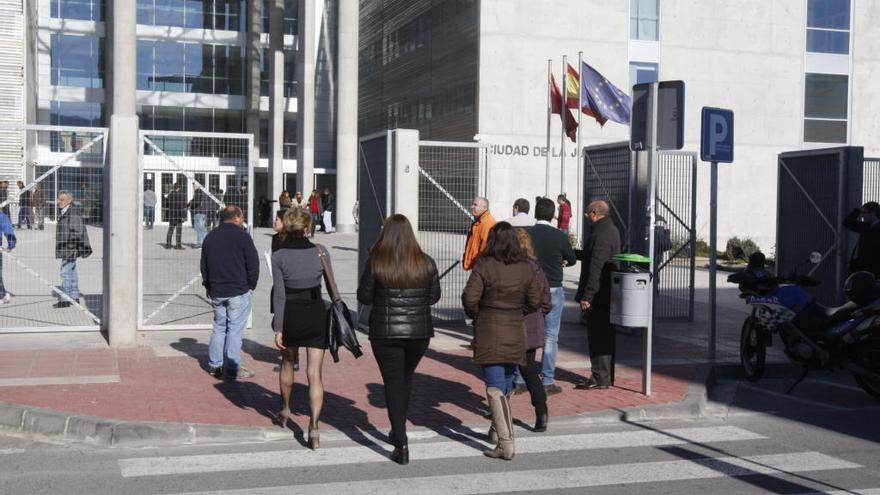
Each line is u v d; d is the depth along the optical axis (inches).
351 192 1743.4
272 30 1931.6
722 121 438.3
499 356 283.0
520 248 288.4
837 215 566.9
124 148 466.6
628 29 1569.9
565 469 275.7
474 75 1551.4
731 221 1611.7
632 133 390.6
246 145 532.7
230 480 260.4
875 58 1667.1
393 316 276.7
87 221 572.1
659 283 619.5
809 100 1644.9
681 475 270.7
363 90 2197.3
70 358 436.8
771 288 422.0
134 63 531.8
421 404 358.3
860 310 388.2
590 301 379.6
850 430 334.6
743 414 363.6
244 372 399.5
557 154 1547.7
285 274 294.5
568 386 396.2
